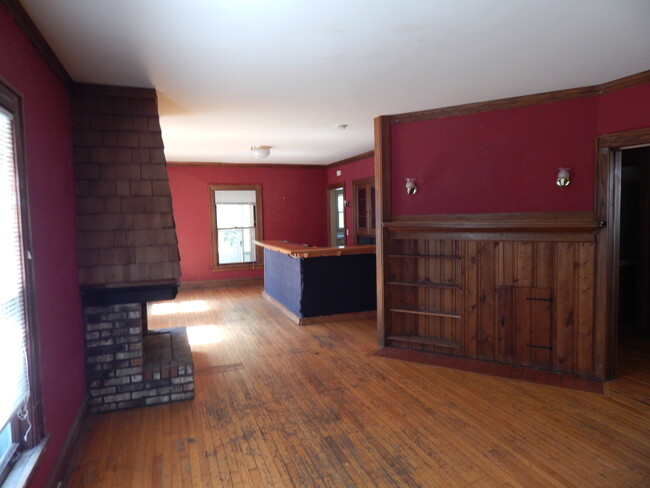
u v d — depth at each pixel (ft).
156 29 7.84
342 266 18.89
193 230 27.68
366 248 18.78
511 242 13.14
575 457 8.46
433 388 11.79
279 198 29.60
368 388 11.86
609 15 7.64
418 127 14.61
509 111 13.05
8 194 5.98
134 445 9.15
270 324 18.78
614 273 12.00
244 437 9.42
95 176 10.49
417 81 11.33
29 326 6.34
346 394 11.50
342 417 10.23
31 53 7.34
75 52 8.76
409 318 15.33
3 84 5.75
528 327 13.07
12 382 5.75
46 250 7.59
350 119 15.67
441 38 8.57
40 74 7.85
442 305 14.62
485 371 12.94
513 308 13.24
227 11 7.22
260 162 28.45
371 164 24.30
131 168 10.82
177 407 10.93
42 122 7.82
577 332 12.42
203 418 10.32
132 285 10.64
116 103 10.94
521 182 12.98
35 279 6.81
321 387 11.98
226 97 12.50
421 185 14.66
